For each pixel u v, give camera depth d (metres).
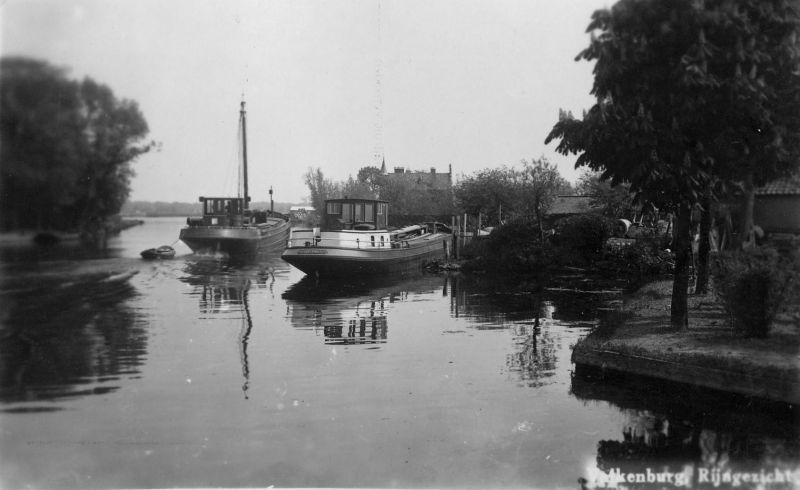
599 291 19.91
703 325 10.44
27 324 14.38
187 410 8.20
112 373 10.01
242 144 38.97
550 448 6.95
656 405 8.21
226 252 32.50
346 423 7.72
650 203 9.92
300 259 23.30
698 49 8.14
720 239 17.28
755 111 8.62
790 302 9.38
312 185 54.66
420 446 6.98
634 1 8.52
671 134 8.67
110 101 13.98
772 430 7.32
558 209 37.12
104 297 18.94
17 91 12.40
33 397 8.73
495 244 28.52
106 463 6.56
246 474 6.31
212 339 12.66
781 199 18.25
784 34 8.54
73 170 13.48
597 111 8.88
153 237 44.41
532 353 11.21
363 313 16.02
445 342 12.25
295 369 10.20
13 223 13.35
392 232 27.66
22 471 6.43
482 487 5.93
